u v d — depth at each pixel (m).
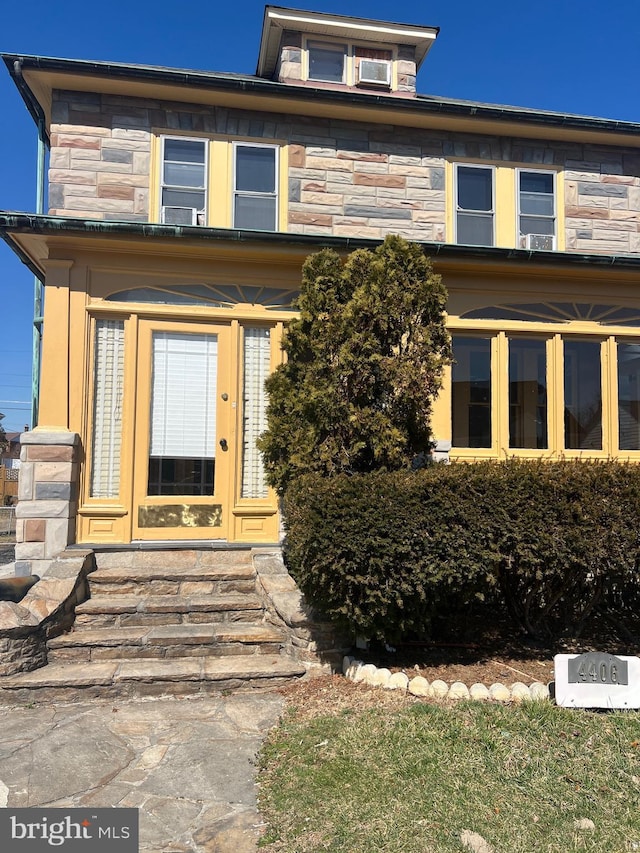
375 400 5.82
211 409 7.14
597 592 5.60
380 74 8.95
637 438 8.19
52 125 7.57
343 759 3.71
